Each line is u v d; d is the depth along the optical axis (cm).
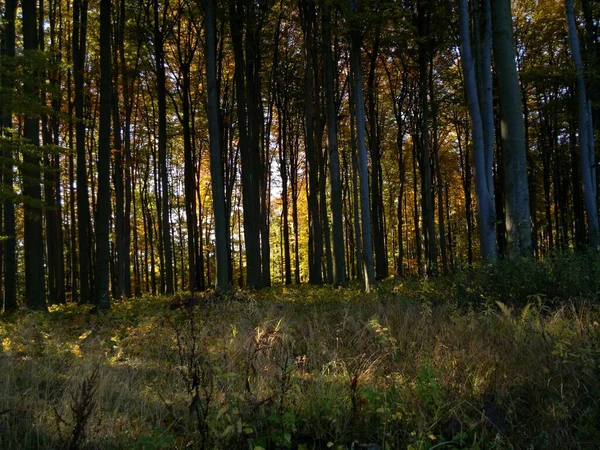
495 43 1089
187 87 1988
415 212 2536
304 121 2550
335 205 1513
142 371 518
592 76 1442
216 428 354
